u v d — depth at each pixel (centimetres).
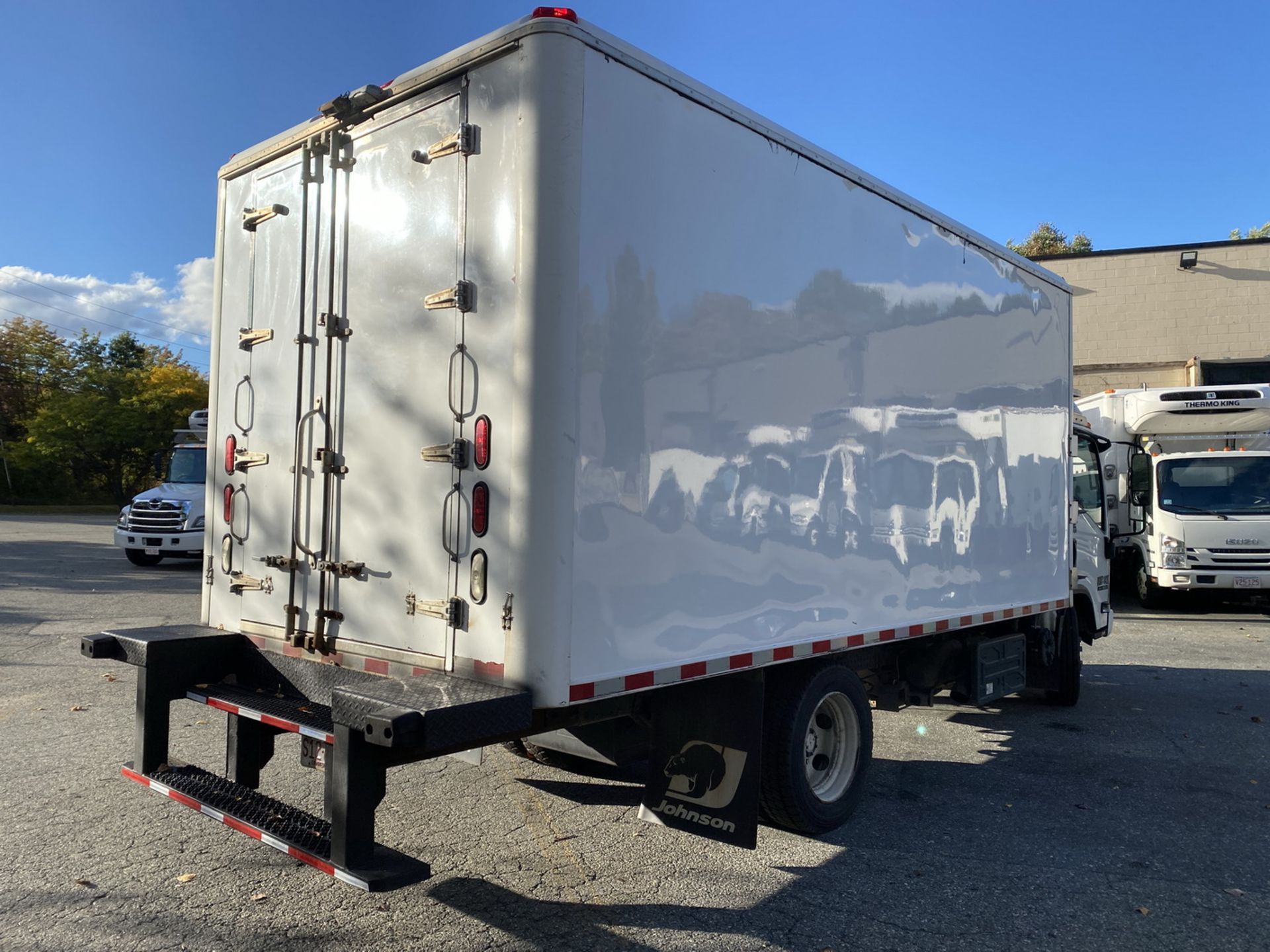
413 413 371
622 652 343
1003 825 499
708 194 388
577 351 327
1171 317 2345
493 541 335
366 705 303
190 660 441
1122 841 477
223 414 485
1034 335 685
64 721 652
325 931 352
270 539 448
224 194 494
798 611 437
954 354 576
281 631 435
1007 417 642
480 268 347
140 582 1479
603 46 342
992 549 619
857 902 393
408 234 379
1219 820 512
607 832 471
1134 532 1465
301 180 439
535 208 326
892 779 588
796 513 437
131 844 436
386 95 386
